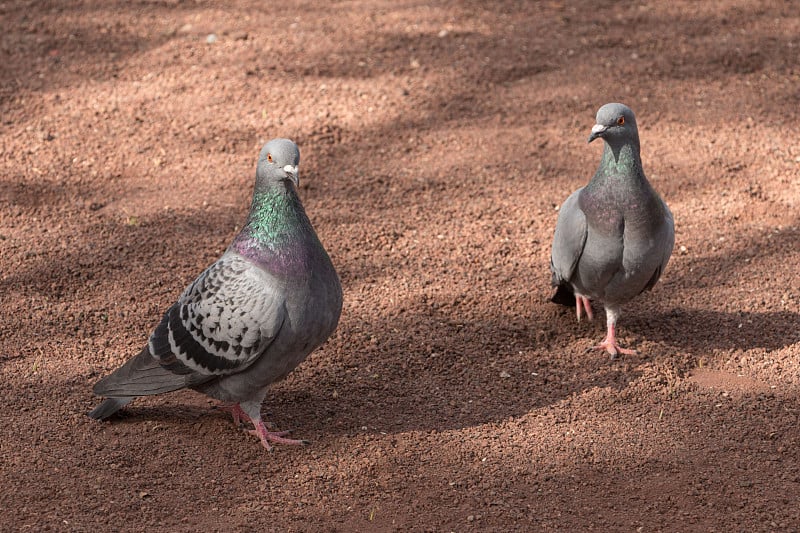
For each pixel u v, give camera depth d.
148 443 3.38
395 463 3.36
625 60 4.28
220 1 4.88
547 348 3.55
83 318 3.58
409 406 3.45
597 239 3.46
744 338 3.56
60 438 3.38
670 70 4.24
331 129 4.05
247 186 3.89
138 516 3.28
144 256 3.71
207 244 3.74
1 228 3.77
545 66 4.25
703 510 3.29
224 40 4.40
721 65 4.26
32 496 3.30
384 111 4.10
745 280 3.67
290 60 4.28
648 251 3.45
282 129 4.05
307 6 4.83
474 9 4.75
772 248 3.73
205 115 4.09
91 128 4.04
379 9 4.78
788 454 3.36
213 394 3.37
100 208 3.83
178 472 3.34
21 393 3.45
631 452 3.37
